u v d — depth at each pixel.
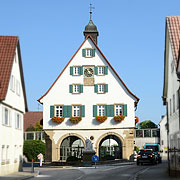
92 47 46.06
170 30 24.34
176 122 22.33
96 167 36.50
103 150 48.66
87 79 45.62
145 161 38.81
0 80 26.72
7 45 29.03
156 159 41.94
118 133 44.44
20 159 32.47
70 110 45.25
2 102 26.45
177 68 22.00
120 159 44.62
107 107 44.94
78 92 45.50
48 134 45.28
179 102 20.89
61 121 44.94
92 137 44.66
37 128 65.31
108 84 45.34
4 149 27.30
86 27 50.25
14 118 30.61
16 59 30.88
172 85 24.45
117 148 48.53
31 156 54.06
